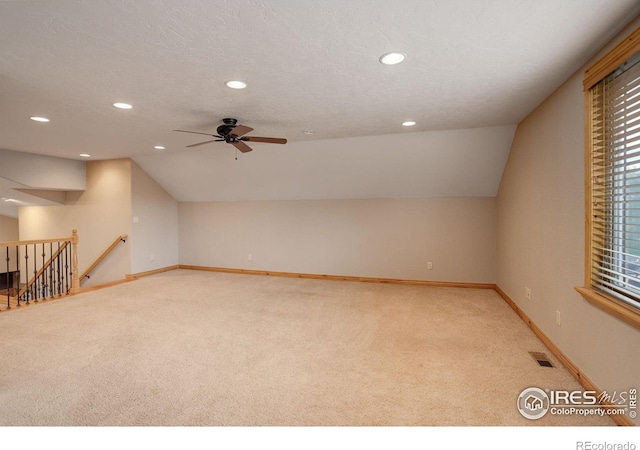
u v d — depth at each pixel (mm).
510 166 4316
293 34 1921
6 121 3635
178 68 2361
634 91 1882
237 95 2916
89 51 2098
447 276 5434
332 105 3215
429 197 5453
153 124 3799
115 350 3090
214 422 2064
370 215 5785
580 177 2438
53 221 6816
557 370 2660
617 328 2010
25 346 3168
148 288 5434
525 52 2168
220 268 6859
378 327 3668
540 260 3244
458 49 2119
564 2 1628
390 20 1779
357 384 2500
